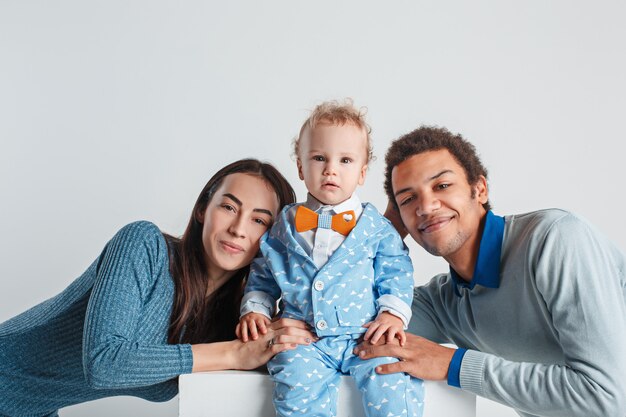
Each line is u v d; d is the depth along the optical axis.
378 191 3.62
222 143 3.79
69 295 1.93
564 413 1.69
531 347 1.92
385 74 3.79
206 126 3.79
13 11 3.97
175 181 3.80
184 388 1.76
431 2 3.82
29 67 3.95
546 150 3.76
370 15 3.83
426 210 1.92
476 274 1.95
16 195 3.93
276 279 1.87
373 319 1.83
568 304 1.75
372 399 1.69
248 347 1.79
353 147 1.91
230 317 2.11
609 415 1.66
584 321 1.72
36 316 1.93
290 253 1.88
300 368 1.70
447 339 2.29
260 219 1.97
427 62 3.79
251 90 3.80
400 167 1.98
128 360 1.69
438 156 1.95
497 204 3.74
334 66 3.81
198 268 1.99
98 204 3.85
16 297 3.88
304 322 1.81
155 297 1.84
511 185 3.75
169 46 3.85
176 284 1.94
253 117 3.79
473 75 3.78
